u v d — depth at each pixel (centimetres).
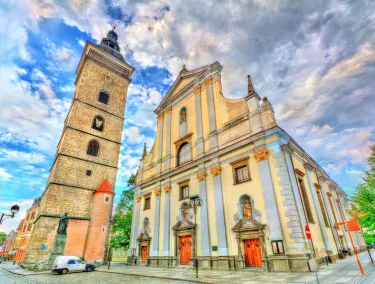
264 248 1361
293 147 1753
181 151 2422
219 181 1805
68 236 2594
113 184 3319
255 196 1532
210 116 2167
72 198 2820
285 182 1406
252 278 1062
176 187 2242
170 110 2792
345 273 991
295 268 1202
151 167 2777
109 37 4709
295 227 1277
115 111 3838
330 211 2045
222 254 1575
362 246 3061
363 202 2372
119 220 3641
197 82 2498
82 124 3312
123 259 4122
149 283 1115
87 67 3753
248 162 1664
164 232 2139
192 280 1098
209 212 1802
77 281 1308
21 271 2044
